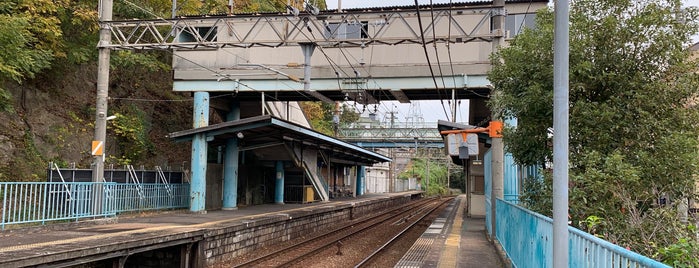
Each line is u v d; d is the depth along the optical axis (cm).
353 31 2091
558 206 407
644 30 726
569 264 469
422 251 1272
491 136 1314
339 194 3775
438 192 7838
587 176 667
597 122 713
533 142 817
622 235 637
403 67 2064
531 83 789
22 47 1437
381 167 6525
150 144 2164
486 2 1972
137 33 2256
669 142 667
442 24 2016
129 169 1652
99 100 1472
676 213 659
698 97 722
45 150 1672
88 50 1820
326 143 2523
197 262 1116
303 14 1498
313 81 2133
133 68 2345
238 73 2177
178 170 2030
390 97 2312
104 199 1347
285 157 2420
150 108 2372
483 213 2445
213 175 2042
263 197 2534
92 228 1164
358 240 1750
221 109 2448
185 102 2661
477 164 2462
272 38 2173
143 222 1338
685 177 665
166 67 2270
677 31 717
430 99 2350
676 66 714
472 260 1093
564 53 414
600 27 742
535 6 2120
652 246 611
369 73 2088
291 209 1995
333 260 1297
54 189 1167
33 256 733
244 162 2367
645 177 675
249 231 1371
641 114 697
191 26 1586
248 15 1530
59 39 1697
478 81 1992
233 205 1991
